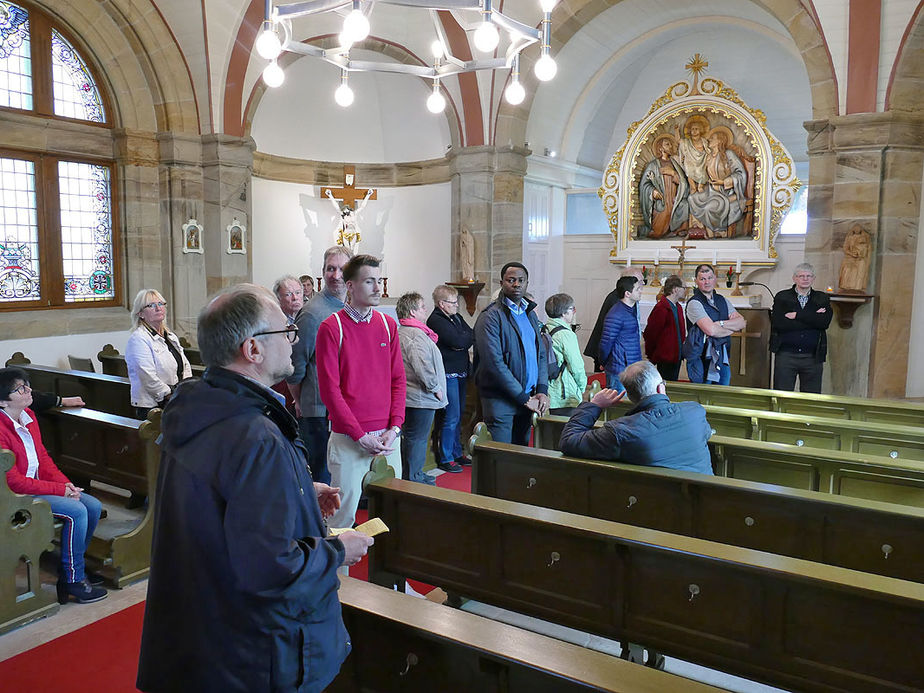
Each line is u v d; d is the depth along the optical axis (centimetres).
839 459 378
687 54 1228
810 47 832
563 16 991
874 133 792
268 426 162
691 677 311
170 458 162
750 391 588
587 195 1319
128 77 916
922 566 292
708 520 343
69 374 641
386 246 1242
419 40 1045
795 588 245
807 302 666
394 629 213
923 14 750
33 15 835
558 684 183
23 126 828
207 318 169
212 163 968
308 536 166
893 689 230
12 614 349
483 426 420
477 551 321
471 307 1077
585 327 1261
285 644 158
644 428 360
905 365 823
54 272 878
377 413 373
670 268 1155
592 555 291
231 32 928
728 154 1111
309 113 1162
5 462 343
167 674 161
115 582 395
